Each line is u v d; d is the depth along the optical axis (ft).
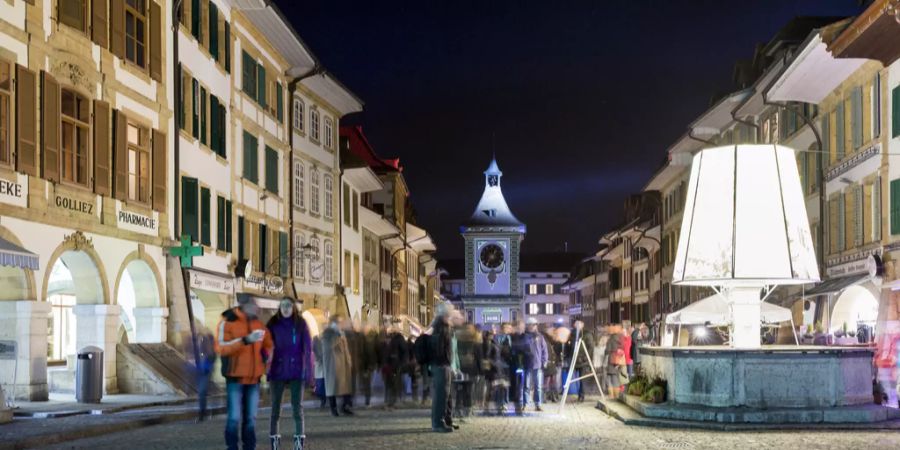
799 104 135.64
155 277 93.81
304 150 150.71
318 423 64.39
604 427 59.98
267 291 130.00
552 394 93.50
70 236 78.33
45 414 63.93
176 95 98.73
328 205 164.86
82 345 83.66
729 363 58.49
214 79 111.55
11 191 70.59
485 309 533.96
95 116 82.58
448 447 48.62
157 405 75.77
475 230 536.01
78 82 80.12
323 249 161.07
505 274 536.01
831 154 123.85
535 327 79.97
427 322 355.77
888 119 104.53
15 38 71.51
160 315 93.86
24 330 72.64
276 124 137.49
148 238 92.63
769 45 143.13
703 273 63.93
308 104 153.69
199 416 66.90
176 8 98.27
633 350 96.37
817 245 128.57
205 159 108.06
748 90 153.58
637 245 270.67
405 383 104.53
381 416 71.72
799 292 130.62
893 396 69.05
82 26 81.56
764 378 58.18
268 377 44.62
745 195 63.62
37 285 73.82
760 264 62.75
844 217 118.73
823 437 51.11
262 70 131.13
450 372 58.34
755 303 64.18
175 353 92.94
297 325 44.83
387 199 234.99
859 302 118.32
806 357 57.93
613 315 337.11
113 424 57.93
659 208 249.14
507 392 81.71
